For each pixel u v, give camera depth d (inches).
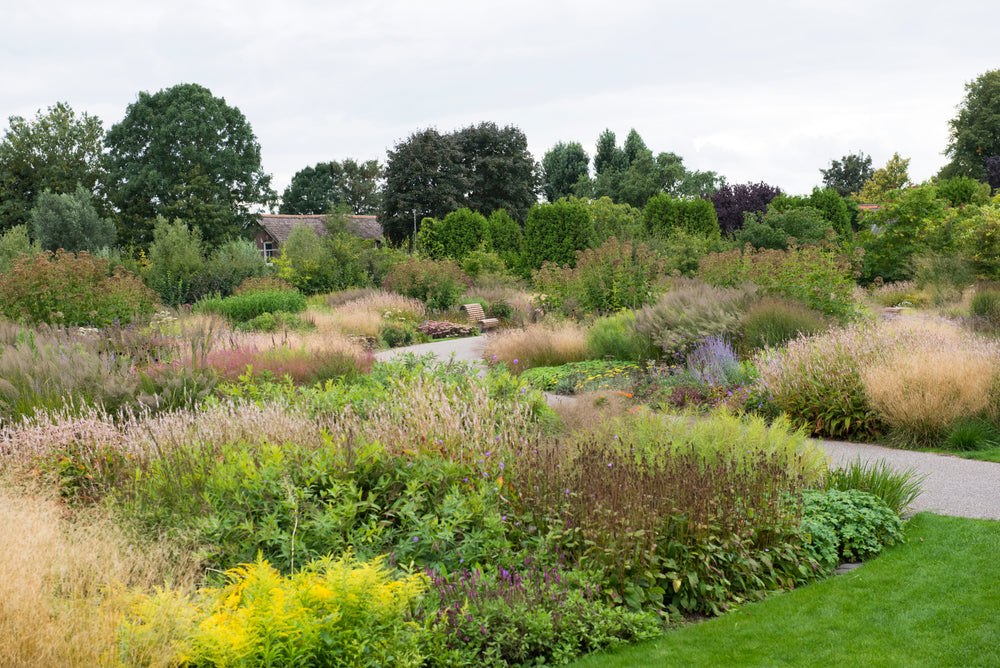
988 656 144.6
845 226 1208.2
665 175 2154.3
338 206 1625.2
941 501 248.1
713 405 384.5
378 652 134.5
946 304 685.9
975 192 1107.3
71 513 191.8
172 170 1913.1
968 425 316.5
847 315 510.6
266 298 818.8
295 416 267.6
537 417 300.0
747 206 1355.8
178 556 168.6
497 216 1336.1
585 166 2583.7
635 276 660.1
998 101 2022.6
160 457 228.5
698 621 173.3
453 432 242.7
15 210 1843.0
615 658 152.1
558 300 726.5
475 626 150.8
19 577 133.3
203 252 1320.1
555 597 164.7
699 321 499.8
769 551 193.8
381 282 1074.7
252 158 2042.3
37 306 565.0
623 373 471.8
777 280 547.8
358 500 200.7
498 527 189.8
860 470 252.2
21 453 234.4
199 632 125.3
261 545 183.5
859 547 207.0
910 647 150.7
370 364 464.1
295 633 129.7
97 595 140.3
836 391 348.2
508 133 1900.8
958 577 183.8
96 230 1727.4
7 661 118.3
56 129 1953.7
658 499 191.6
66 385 305.6
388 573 153.3
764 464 216.5
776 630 162.4
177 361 360.2
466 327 845.8
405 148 1749.5
